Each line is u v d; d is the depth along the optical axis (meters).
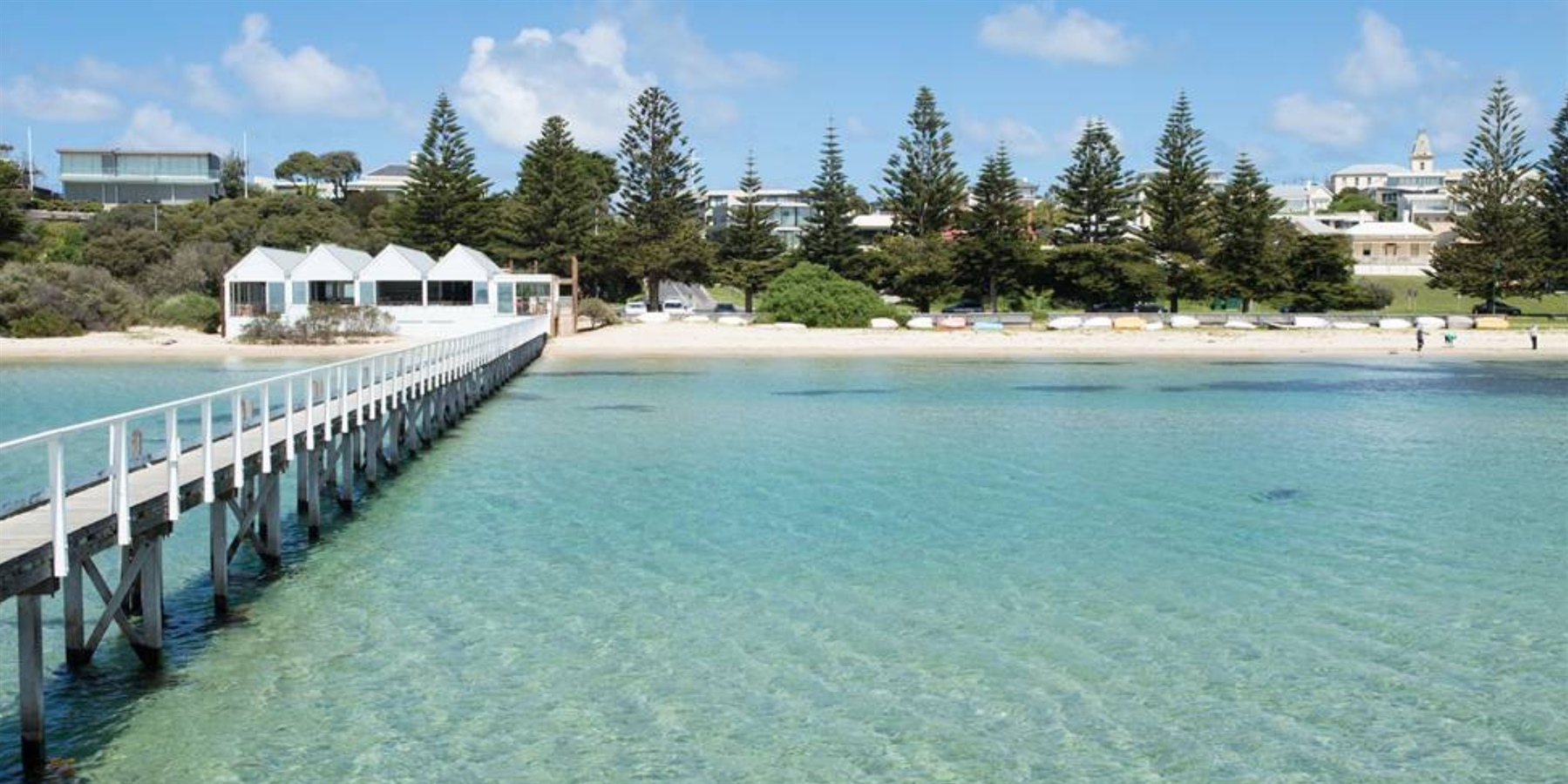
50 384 41.53
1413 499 22.02
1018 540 18.48
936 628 13.95
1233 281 74.56
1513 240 74.62
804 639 13.51
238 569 16.47
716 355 57.53
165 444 15.23
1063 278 75.69
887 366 52.56
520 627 13.91
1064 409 36.38
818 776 10.07
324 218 90.94
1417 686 12.16
